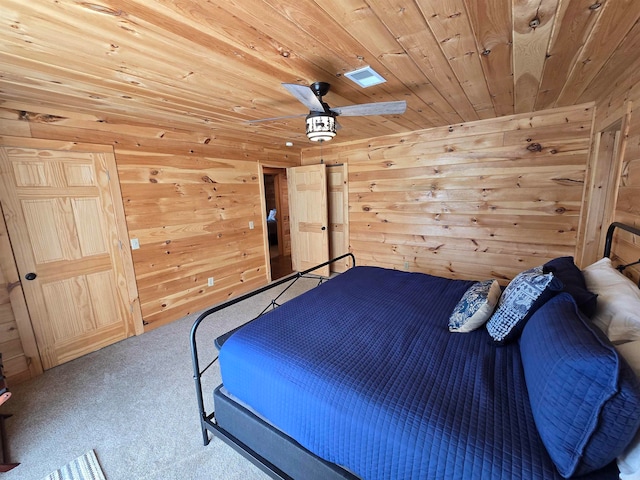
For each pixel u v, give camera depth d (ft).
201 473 5.34
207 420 5.85
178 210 11.67
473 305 5.61
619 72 6.61
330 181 16.80
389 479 3.49
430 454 3.25
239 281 14.44
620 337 3.90
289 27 4.47
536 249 11.43
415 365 4.55
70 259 8.98
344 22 4.37
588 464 2.77
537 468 2.90
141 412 6.83
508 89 7.75
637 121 6.20
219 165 13.12
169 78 6.30
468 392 3.90
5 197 7.75
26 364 8.18
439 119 11.09
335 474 4.02
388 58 5.62
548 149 10.68
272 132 12.16
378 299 7.30
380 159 14.51
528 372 3.80
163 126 10.78
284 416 4.51
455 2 3.96
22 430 6.38
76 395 7.45
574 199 10.51
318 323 6.05
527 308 4.72
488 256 12.45
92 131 9.14
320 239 16.26
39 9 3.81
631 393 2.54
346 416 3.85
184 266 12.03
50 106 8.14
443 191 13.03
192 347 5.61
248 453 5.10
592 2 3.95
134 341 10.16
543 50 5.41
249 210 14.71
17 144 7.85
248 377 5.00
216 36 4.67
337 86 7.09
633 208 6.23
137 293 10.55
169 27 4.37
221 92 7.22
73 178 8.89
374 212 15.14
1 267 7.75
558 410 2.94
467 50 5.36
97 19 4.10
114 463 5.57
